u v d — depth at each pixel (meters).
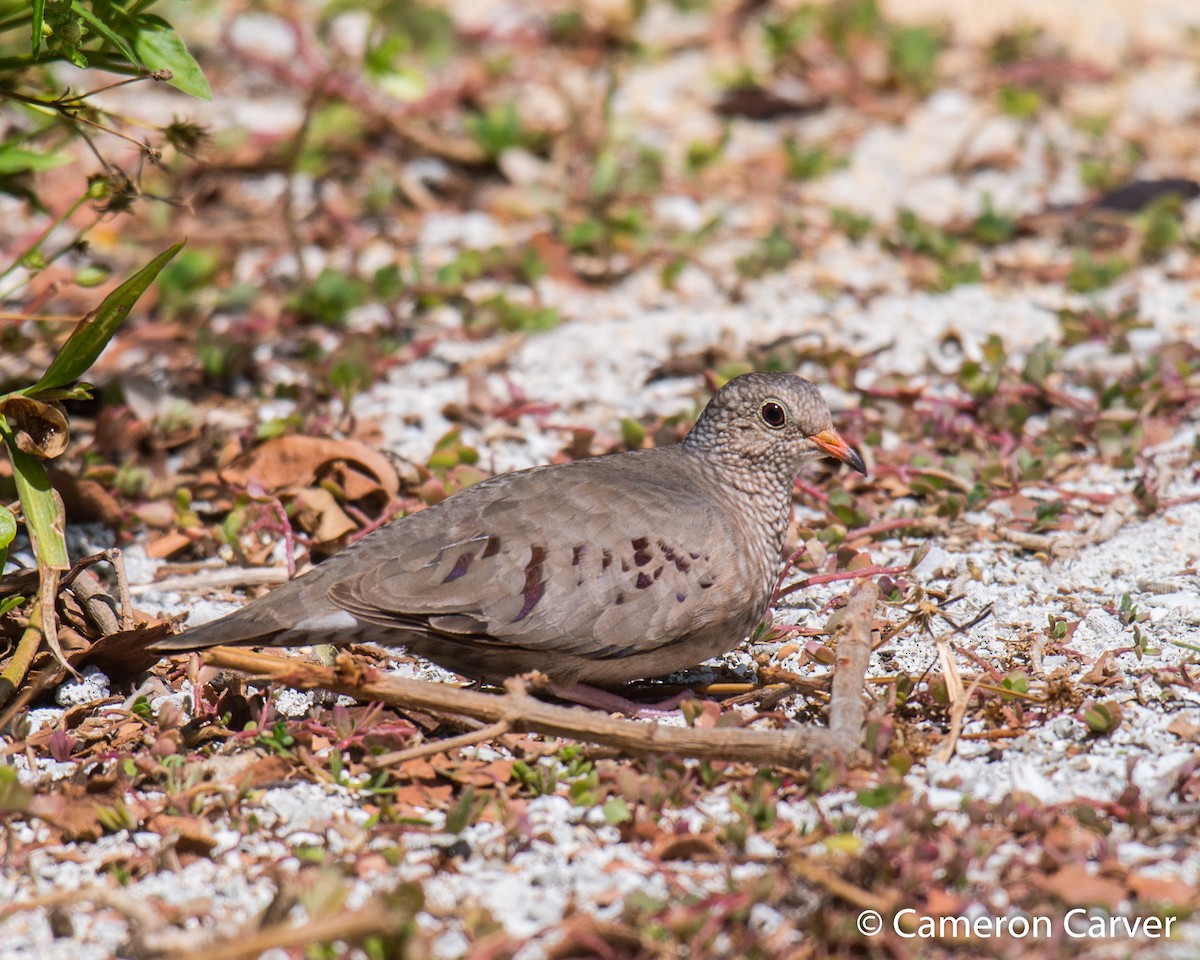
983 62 22.34
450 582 8.66
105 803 7.96
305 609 8.58
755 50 22.77
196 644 8.24
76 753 8.67
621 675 9.16
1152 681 9.12
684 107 21.06
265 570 10.90
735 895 6.91
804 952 6.70
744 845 7.48
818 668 9.65
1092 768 8.23
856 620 9.02
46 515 9.09
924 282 16.19
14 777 7.71
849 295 16.09
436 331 15.38
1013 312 15.59
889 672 9.51
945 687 8.73
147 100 19.89
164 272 15.48
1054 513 11.37
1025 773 8.06
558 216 17.42
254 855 7.65
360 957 6.70
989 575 10.75
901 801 7.65
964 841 7.35
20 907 6.89
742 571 9.16
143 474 11.98
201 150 10.25
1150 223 16.80
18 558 11.03
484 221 17.75
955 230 17.38
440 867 7.50
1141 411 12.92
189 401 13.63
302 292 15.36
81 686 9.37
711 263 16.94
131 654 9.27
